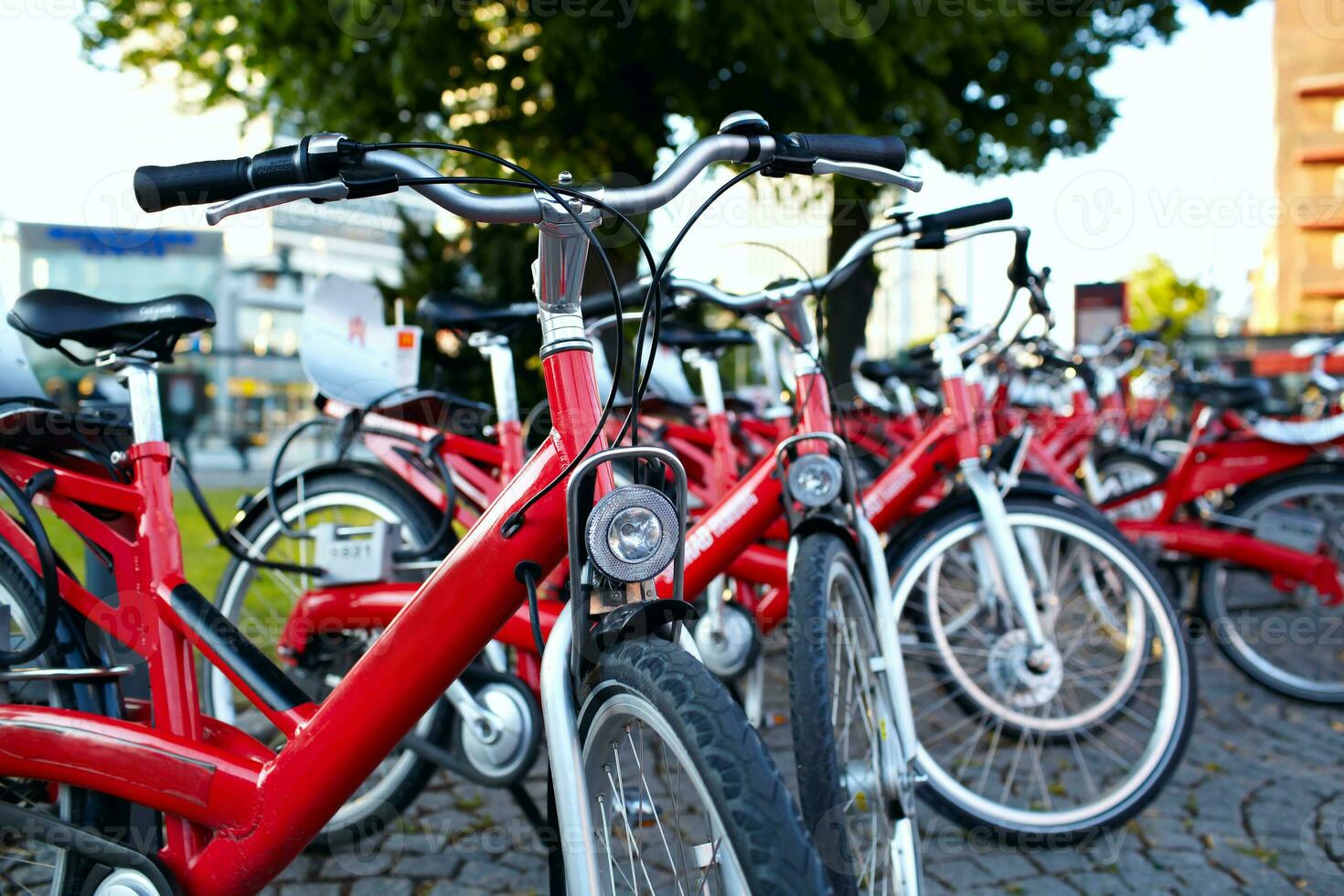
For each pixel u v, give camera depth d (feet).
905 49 14.06
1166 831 6.97
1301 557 9.77
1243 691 10.25
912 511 9.14
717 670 7.77
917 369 11.14
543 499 3.94
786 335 5.85
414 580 6.64
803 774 4.25
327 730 4.30
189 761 4.45
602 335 8.69
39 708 4.64
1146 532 10.11
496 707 6.13
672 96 15.15
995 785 7.55
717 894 3.51
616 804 3.75
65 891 4.68
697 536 5.97
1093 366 12.16
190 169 3.35
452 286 19.24
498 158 3.46
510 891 6.18
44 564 4.70
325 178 3.36
